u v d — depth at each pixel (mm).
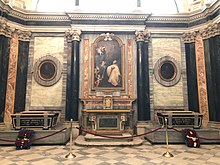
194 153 7164
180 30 11422
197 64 10953
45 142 8484
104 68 11203
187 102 11023
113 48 11391
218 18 9797
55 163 5953
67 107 10562
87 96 10992
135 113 10992
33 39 11188
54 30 11172
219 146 8352
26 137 7992
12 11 10484
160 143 8727
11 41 10578
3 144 8320
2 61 10039
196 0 11750
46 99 10836
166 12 12250
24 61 10844
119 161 6168
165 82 11148
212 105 10156
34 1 11875
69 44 11117
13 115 8797
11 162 6027
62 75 11047
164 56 11312
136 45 11414
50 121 9000
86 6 12156
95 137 8852
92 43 11352
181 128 9242
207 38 10664
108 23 11219
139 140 9062
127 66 11320
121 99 10820
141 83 10828
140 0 12211
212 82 10203
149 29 11438
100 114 10273
